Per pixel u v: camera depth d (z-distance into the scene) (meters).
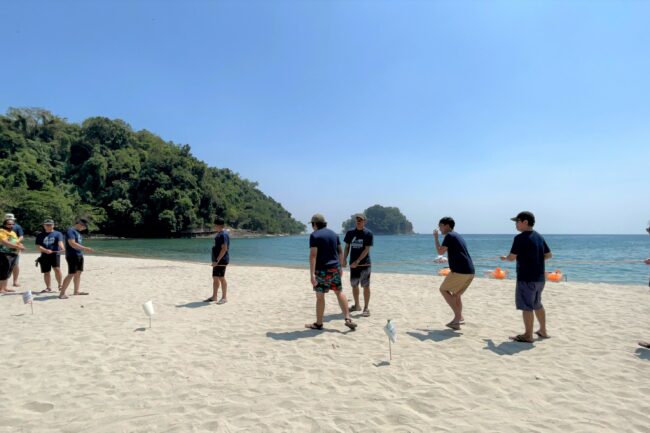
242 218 121.69
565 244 60.59
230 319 6.52
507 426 2.93
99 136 97.62
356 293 7.12
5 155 78.38
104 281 11.45
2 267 8.92
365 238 6.75
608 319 6.33
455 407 3.26
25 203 61.38
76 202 77.88
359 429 2.90
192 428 2.92
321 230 5.86
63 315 6.75
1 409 3.25
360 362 4.40
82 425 2.97
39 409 3.25
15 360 4.45
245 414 3.15
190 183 88.62
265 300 8.38
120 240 71.75
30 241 48.00
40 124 97.44
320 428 2.92
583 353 4.62
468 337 5.38
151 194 84.94
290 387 3.70
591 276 16.16
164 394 3.54
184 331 5.74
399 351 4.79
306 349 4.88
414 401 3.37
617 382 3.76
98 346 4.96
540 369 4.13
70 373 4.05
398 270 19.23
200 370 4.16
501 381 3.82
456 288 5.77
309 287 10.44
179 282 11.33
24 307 7.40
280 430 2.89
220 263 8.04
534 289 5.05
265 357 4.58
